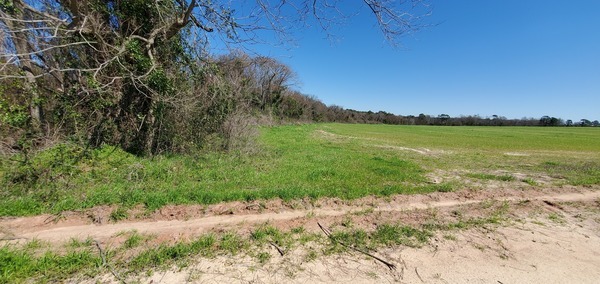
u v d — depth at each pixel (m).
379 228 4.38
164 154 8.93
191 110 9.38
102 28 7.98
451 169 10.24
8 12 6.10
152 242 3.72
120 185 5.69
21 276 2.92
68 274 3.00
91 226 4.10
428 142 25.00
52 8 7.32
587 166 11.67
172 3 8.20
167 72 9.01
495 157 14.82
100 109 8.07
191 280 2.96
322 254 3.59
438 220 4.84
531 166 11.50
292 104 50.81
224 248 3.60
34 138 6.53
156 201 4.89
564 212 5.51
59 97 7.59
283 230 4.23
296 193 5.71
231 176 7.15
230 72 12.76
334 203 5.52
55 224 4.08
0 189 4.91
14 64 6.36
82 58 7.76
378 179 7.70
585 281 3.23
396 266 3.38
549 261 3.62
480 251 3.81
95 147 7.64
